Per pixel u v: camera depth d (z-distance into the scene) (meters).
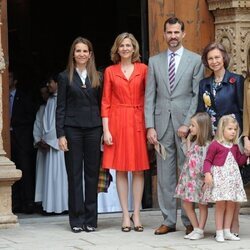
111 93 12.12
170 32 11.87
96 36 18.06
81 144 12.10
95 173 12.12
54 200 14.64
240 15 14.09
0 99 12.64
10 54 17.45
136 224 12.10
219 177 11.02
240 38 14.12
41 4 18.23
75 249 10.63
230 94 11.44
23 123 15.44
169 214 11.91
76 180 12.07
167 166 11.95
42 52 18.05
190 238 11.32
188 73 11.88
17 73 17.05
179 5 14.25
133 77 12.03
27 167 15.34
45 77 17.16
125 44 11.99
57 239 11.44
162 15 14.18
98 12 18.03
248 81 11.66
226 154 11.07
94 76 12.12
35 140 15.01
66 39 18.20
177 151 11.95
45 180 14.80
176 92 11.88
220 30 14.31
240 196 11.07
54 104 14.84
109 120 12.09
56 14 18.20
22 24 18.02
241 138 11.48
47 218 13.99
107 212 14.39
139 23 17.31
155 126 12.00
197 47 14.32
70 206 12.10
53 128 14.67
